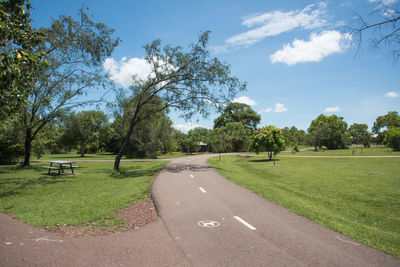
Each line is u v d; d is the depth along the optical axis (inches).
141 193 393.4
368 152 1782.7
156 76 861.8
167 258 160.4
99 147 2935.5
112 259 159.0
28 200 368.8
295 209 289.4
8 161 1165.7
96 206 313.1
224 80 847.7
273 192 409.4
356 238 197.3
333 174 772.6
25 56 231.6
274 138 1354.6
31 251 172.7
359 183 598.5
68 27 709.3
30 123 902.4
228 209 291.3
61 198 378.0
